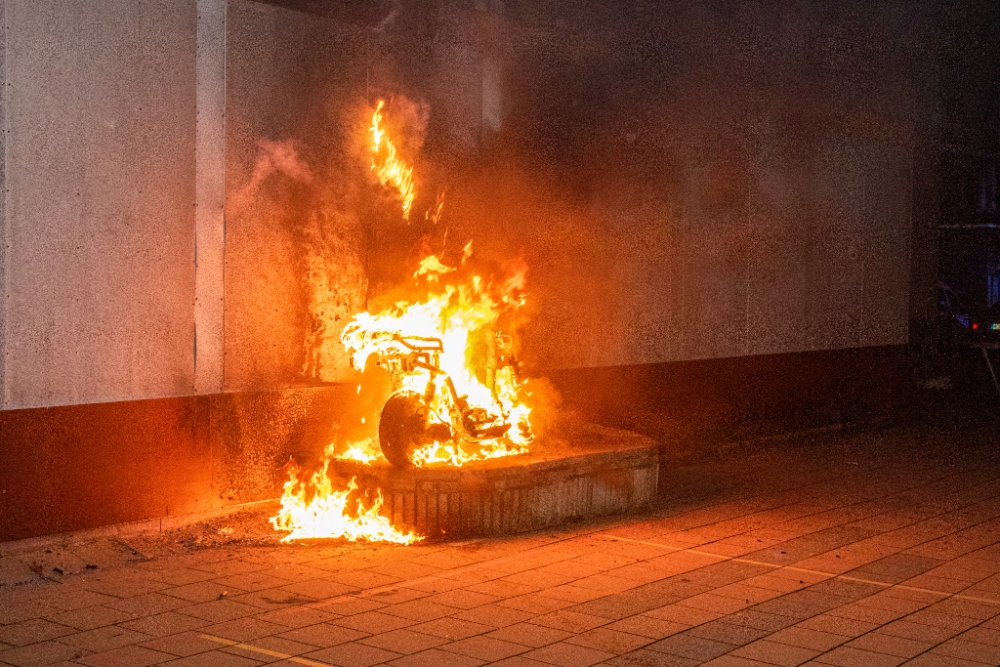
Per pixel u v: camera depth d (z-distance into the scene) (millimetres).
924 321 17359
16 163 7301
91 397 7770
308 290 9148
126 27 7867
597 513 9305
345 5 9281
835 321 14945
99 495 7840
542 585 7152
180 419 8320
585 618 6441
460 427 8750
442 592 6938
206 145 8391
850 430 15070
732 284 13156
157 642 5859
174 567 7473
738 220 13203
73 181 7605
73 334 7648
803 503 10148
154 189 8078
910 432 15023
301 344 9141
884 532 9000
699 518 9406
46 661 5531
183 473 8352
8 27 7230
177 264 8258
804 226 14273
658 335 12195
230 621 6254
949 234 21625
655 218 12094
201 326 8430
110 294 7852
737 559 7996
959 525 9312
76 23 7586
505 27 10586
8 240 7270
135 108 7941
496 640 5988
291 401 9031
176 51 8180
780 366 13969
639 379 11945
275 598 6746
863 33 15047
